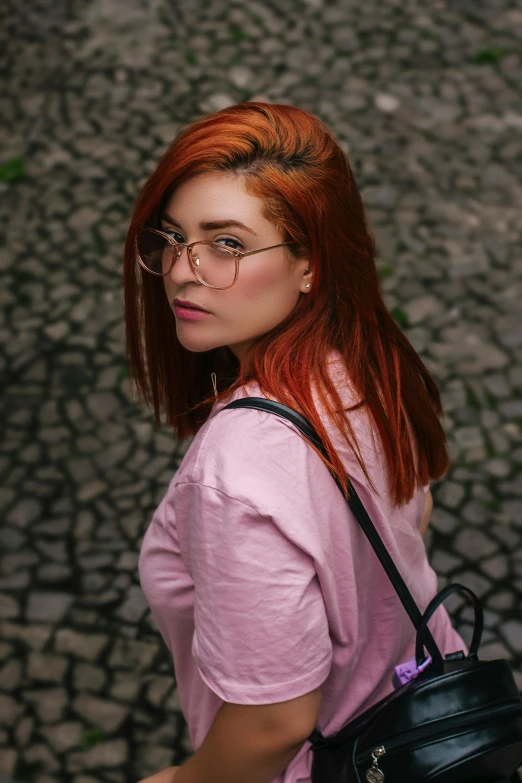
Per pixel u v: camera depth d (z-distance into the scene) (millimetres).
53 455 3156
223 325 1052
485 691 1132
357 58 4867
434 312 3592
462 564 2812
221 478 948
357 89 4660
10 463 3135
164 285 1162
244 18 5094
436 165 4250
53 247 3863
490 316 3586
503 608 2699
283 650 943
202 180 990
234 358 1323
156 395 1344
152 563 1104
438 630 1419
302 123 1028
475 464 3094
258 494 936
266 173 978
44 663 2580
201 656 983
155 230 1055
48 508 3004
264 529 937
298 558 953
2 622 2682
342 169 1050
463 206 4051
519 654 2586
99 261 3809
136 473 3100
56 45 4867
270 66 4785
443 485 3027
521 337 3506
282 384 1026
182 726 2438
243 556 932
